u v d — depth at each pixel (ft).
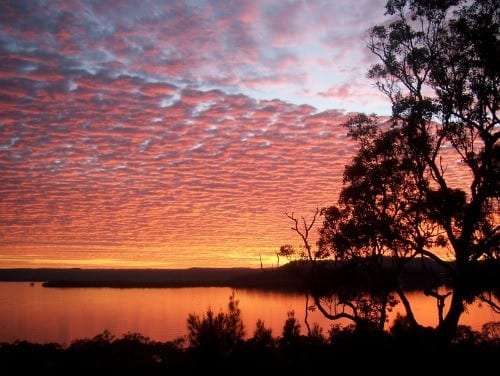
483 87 49.60
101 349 61.00
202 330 44.62
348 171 59.98
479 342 49.88
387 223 57.06
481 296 53.83
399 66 56.44
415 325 51.78
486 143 49.83
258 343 45.52
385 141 56.70
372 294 63.52
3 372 54.95
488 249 50.67
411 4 54.60
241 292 273.54
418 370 42.11
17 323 171.22
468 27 49.37
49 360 59.16
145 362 55.93
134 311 215.92
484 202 51.03
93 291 436.76
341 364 43.68
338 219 65.16
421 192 54.34
